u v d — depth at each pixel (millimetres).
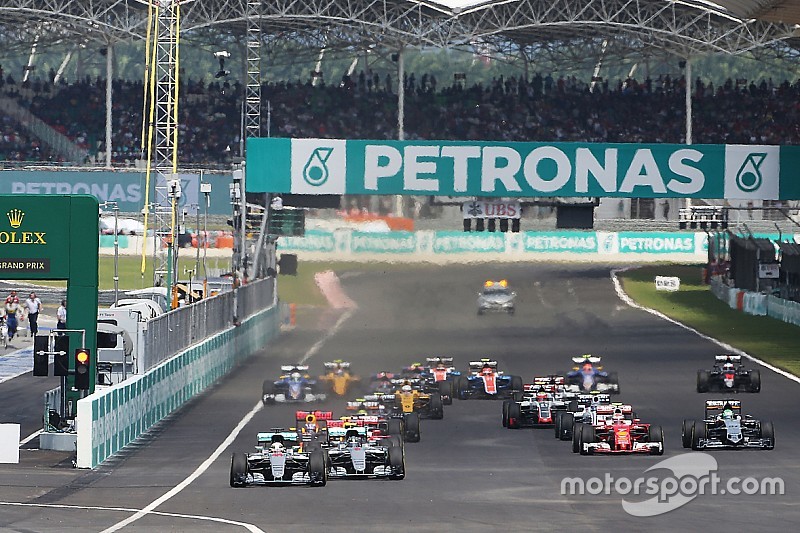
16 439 108750
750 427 110062
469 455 107250
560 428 115438
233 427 126938
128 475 100500
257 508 82875
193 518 79125
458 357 196000
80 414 105000
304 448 101562
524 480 93750
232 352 184000
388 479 95000
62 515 80875
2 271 118250
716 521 76375
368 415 107875
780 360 188625
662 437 106250
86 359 112312
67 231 118562
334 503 84562
